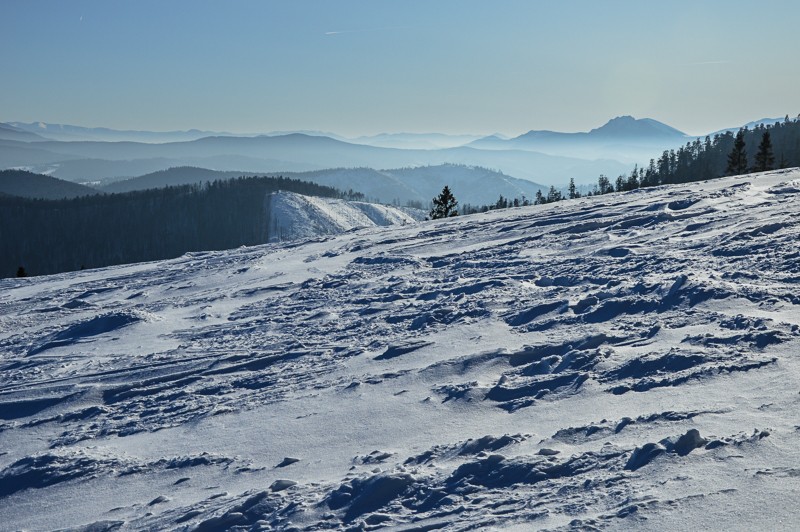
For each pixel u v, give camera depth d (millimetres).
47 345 14789
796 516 4117
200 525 5484
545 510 4773
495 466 5613
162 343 13648
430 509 5180
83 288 23359
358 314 13570
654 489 4719
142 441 8102
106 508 6414
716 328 8250
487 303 12031
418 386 8383
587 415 6516
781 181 23250
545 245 17969
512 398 7430
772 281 10047
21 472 7410
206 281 21469
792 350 7105
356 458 6512
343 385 8906
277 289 18250
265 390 9367
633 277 12031
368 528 5023
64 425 9211
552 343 9016
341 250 23609
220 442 7598
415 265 18453
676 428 5707
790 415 5562
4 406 10312
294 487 6000
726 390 6367
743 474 4703
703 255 12844
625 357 7855
